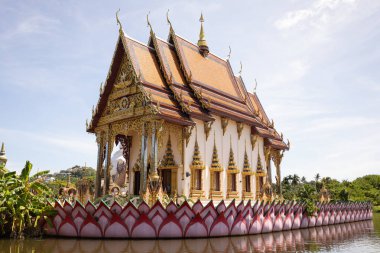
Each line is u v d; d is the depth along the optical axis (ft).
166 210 62.13
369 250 54.49
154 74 83.71
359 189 290.35
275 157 125.80
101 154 90.99
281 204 87.04
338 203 128.06
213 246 54.85
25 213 64.08
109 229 61.31
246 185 101.81
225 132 94.48
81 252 48.19
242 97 110.73
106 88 89.15
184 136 80.89
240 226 70.23
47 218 65.67
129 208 61.26
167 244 55.77
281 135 128.88
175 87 84.74
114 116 85.51
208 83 96.73
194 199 80.64
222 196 89.51
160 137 75.36
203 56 103.04
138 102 80.74
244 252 50.06
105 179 87.20
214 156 88.94
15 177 66.18
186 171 80.48
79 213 63.57
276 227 83.66
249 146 105.40
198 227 63.62
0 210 61.11
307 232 86.99
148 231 60.80
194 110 82.99
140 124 79.41
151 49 88.53
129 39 83.61
